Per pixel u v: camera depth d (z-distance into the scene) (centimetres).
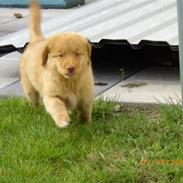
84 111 221
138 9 319
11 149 204
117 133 214
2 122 226
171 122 220
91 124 222
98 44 271
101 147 205
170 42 260
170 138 209
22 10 442
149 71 283
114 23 297
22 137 212
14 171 191
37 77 223
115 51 303
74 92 214
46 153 201
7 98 252
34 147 204
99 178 186
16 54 325
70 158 201
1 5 456
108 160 196
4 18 414
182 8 191
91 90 217
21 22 398
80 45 207
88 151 204
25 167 193
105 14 319
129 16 307
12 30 375
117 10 324
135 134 214
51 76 212
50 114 220
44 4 439
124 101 246
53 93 213
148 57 293
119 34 276
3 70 299
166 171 187
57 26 310
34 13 245
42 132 214
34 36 243
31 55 230
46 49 212
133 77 276
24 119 229
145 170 189
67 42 206
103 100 242
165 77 273
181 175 186
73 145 208
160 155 196
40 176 189
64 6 435
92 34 282
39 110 237
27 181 187
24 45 283
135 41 264
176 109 226
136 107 243
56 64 208
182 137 210
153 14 305
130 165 192
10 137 215
